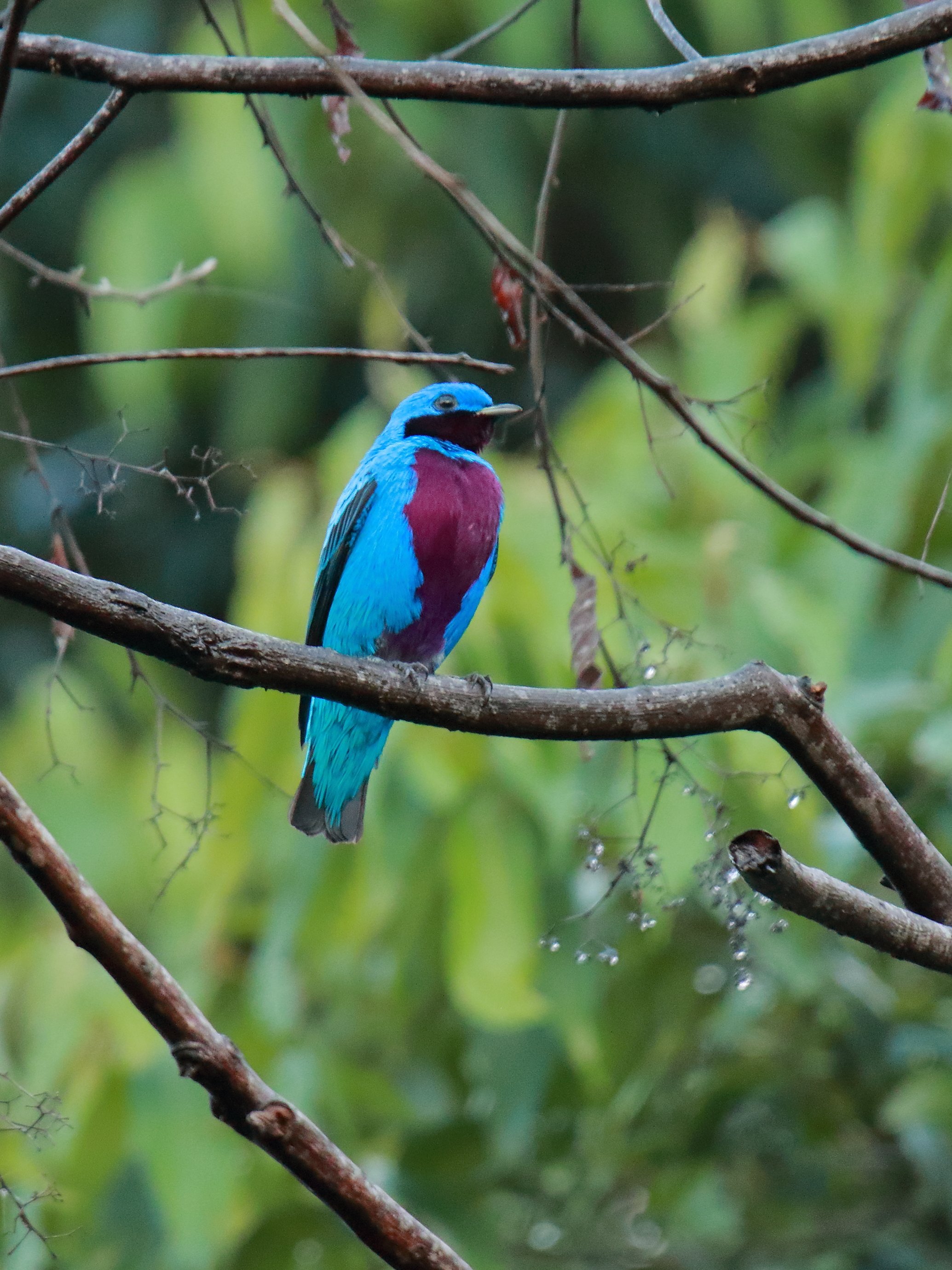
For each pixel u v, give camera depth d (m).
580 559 9.96
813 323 16.14
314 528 10.68
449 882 9.77
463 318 18.61
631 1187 12.10
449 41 15.15
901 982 11.77
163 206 15.23
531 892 9.51
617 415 11.80
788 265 12.62
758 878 5.48
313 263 17.00
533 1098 10.31
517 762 9.48
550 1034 10.39
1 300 19.33
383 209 17.28
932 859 6.07
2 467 19.66
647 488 11.12
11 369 5.62
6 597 5.37
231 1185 9.70
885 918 5.67
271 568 10.72
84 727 12.76
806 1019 11.59
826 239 12.66
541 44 15.35
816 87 19.02
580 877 9.99
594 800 9.59
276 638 5.73
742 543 10.93
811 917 5.66
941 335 11.02
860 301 12.22
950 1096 10.30
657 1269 11.87
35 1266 9.09
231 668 5.62
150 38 18.45
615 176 19.91
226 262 15.35
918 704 10.21
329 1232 10.36
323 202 17.05
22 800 4.75
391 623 9.45
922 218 11.95
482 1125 11.11
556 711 5.87
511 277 6.31
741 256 13.36
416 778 9.59
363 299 17.14
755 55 5.79
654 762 9.41
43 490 18.97
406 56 14.80
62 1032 10.08
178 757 12.52
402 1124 11.10
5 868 10.96
